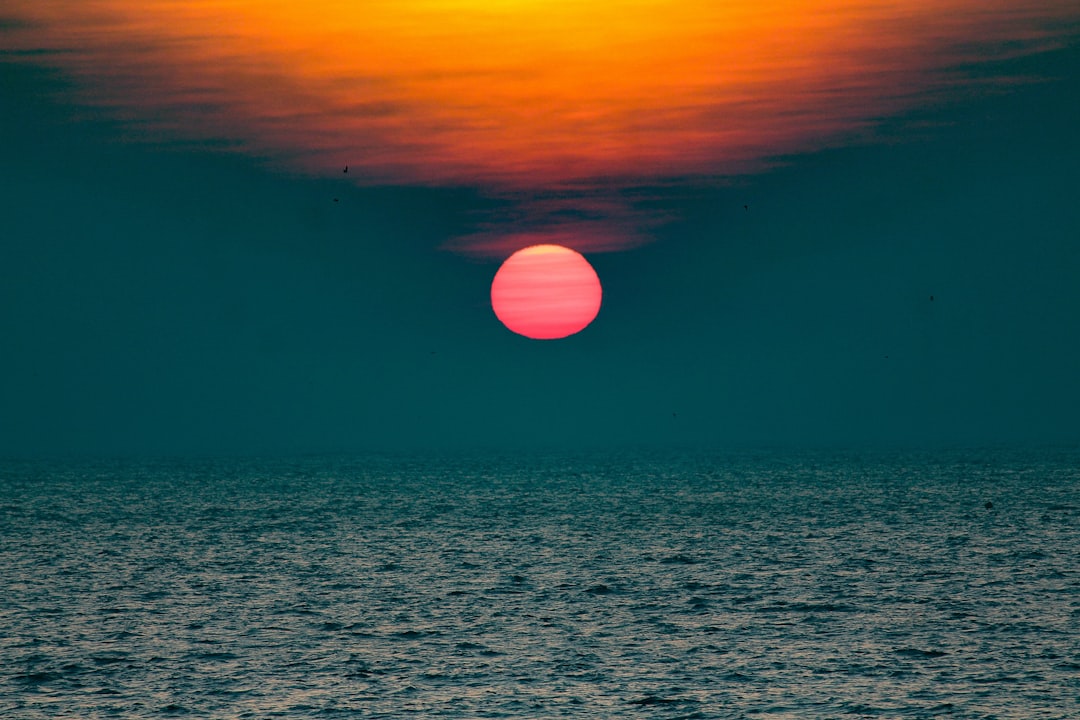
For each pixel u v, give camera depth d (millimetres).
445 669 125938
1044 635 139625
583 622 151875
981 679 119375
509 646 137375
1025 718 106000
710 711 109188
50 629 149375
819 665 126062
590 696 114750
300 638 143000
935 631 143000
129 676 123688
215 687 119062
